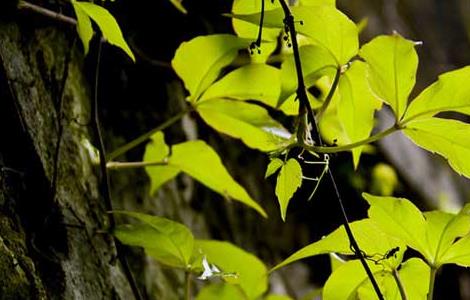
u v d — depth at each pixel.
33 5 1.37
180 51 1.30
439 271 2.54
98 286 1.35
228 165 1.99
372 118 1.28
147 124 1.69
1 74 1.29
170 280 1.65
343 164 2.28
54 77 1.42
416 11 3.46
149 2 1.67
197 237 1.78
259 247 2.06
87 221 1.38
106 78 1.63
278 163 1.21
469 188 3.15
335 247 1.23
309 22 1.24
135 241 1.29
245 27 1.29
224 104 1.33
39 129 1.34
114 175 1.60
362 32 2.74
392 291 1.24
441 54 3.50
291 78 1.24
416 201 2.62
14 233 1.25
